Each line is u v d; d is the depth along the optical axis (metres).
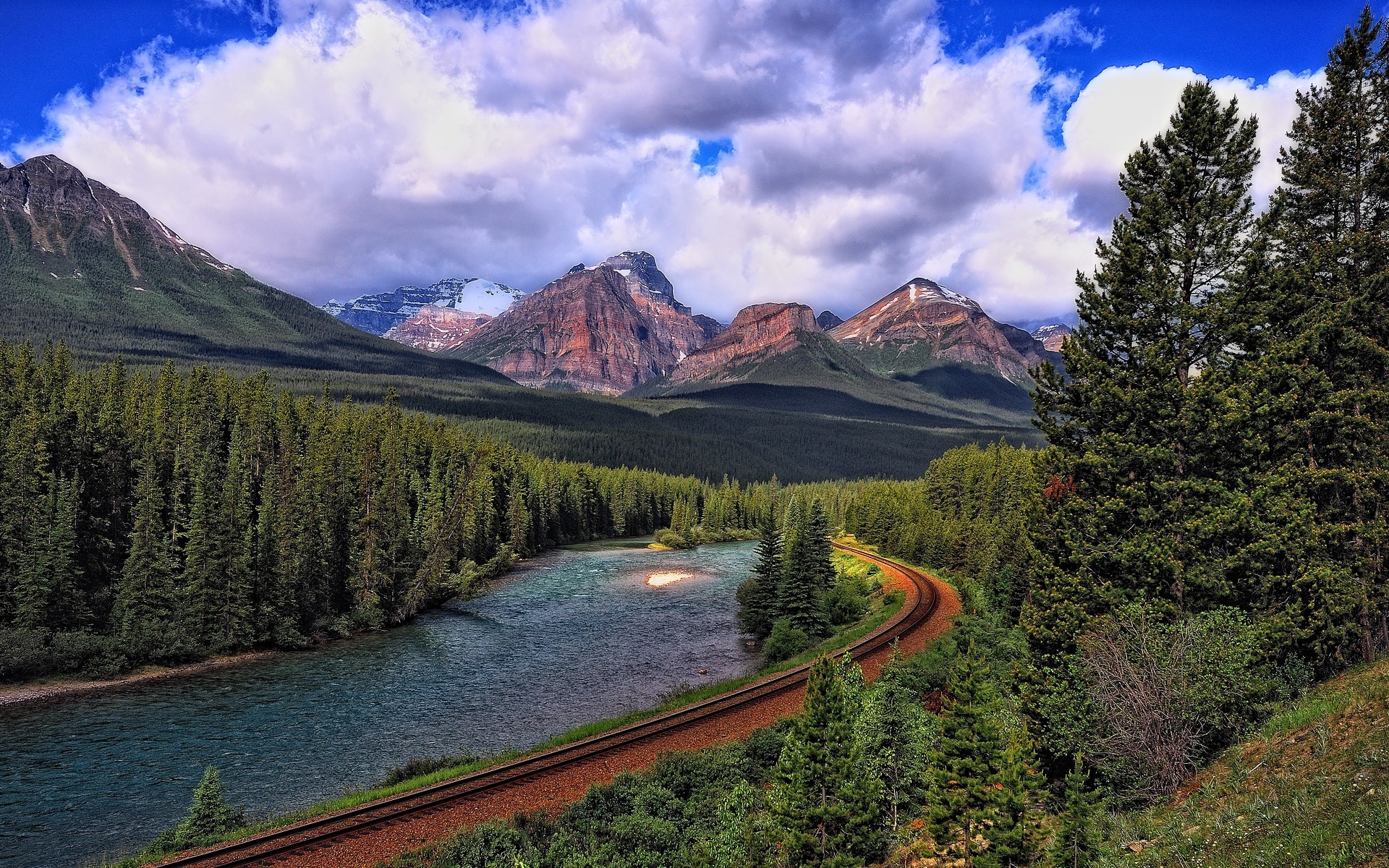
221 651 57.41
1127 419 23.73
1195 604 21.66
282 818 24.17
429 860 19.94
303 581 67.38
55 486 62.78
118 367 101.94
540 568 110.75
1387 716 13.86
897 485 179.50
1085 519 24.03
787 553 65.69
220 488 72.50
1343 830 10.98
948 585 71.44
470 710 42.53
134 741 37.84
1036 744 20.03
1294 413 22.73
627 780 24.39
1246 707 17.28
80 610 56.66
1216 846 12.77
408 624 70.75
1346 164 24.55
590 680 48.84
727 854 19.12
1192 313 22.73
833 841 18.09
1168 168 24.31
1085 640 19.78
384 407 126.81
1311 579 20.52
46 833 27.64
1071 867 14.39
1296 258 25.03
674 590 89.06
